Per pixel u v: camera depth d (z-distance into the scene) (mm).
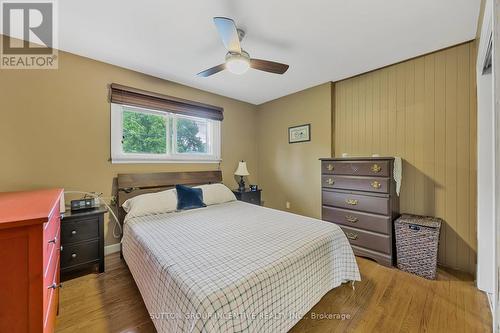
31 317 882
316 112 3436
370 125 2910
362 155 2988
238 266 1291
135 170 2865
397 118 2674
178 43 2215
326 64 2680
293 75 3010
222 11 1737
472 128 2189
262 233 1827
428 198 2453
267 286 1225
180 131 3375
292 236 1751
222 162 3865
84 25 1923
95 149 2564
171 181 3133
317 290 1589
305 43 2205
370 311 1667
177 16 1803
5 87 2078
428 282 2055
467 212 2227
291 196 3842
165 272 1283
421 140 2494
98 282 2051
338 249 1865
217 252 1477
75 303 1750
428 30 1988
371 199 2475
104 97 2619
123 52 2389
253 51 2363
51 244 1226
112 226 2684
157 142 3113
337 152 3266
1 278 834
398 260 2303
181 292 1106
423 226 2148
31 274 880
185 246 1583
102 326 1512
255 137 4430
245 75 3008
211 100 3697
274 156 4109
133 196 2816
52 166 2301
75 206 2262
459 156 2266
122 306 1720
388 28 1957
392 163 2391
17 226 842
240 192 3680
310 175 3555
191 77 3055
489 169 1882
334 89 3289
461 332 1457
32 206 1156
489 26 1432
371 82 2895
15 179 2113
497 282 1030
